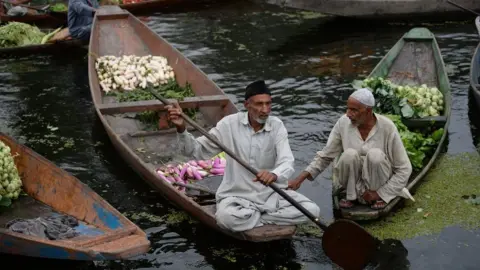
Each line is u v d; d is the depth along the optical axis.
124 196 6.87
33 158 6.64
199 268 5.71
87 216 5.95
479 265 5.60
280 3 12.31
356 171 6.10
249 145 5.64
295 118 8.75
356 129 6.12
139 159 6.80
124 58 9.70
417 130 7.70
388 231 6.07
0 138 6.98
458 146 7.82
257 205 5.66
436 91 8.05
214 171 7.02
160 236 6.16
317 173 6.25
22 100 9.51
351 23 12.76
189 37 12.12
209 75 10.31
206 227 6.27
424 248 5.83
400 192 6.21
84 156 7.82
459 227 6.13
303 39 11.93
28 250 5.34
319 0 12.34
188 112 8.39
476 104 8.81
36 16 12.80
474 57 9.30
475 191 6.74
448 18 12.80
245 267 5.70
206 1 14.12
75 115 8.99
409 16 12.75
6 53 11.08
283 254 5.85
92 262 5.76
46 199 6.41
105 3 11.82
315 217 5.36
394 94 7.86
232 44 11.73
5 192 6.33
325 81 9.96
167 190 6.37
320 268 5.64
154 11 13.62
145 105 7.96
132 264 5.77
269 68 10.55
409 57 9.30
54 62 11.00
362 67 10.50
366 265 5.53
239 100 9.38
